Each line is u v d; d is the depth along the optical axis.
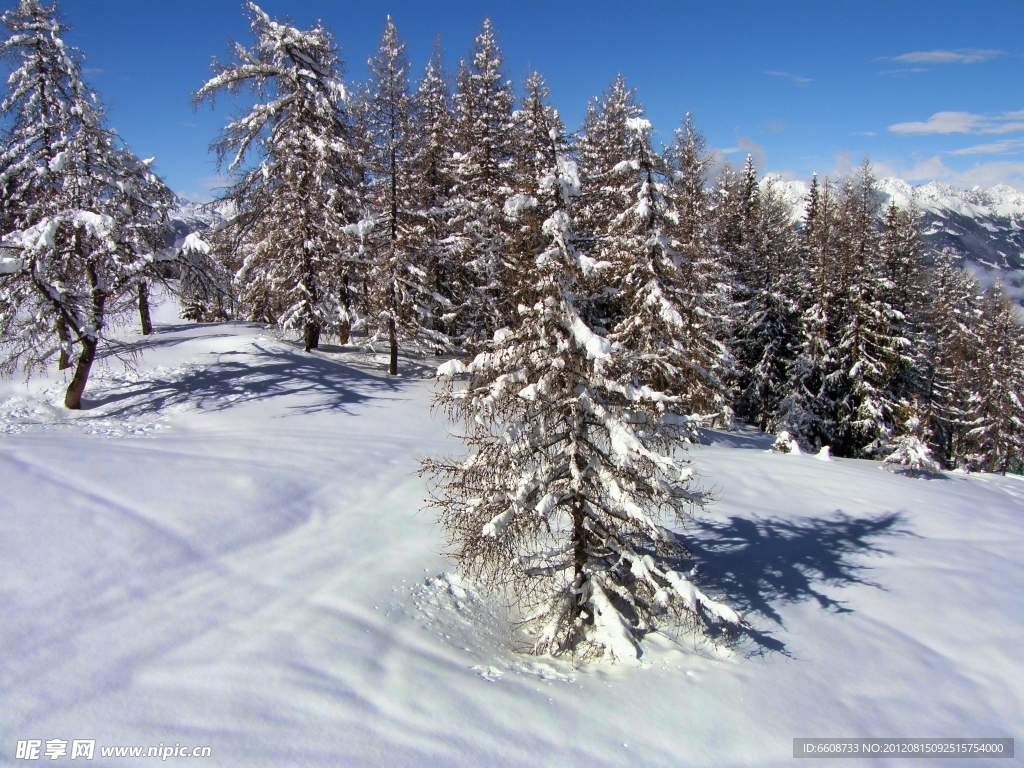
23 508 10.58
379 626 8.83
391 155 24.61
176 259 18.78
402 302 25.67
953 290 41.34
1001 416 36.56
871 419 30.61
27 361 18.14
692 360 20.11
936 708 8.47
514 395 8.30
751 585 11.90
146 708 6.38
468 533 8.84
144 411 18.73
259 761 5.70
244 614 8.68
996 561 14.15
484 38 28.50
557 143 8.98
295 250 24.47
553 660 8.90
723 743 7.13
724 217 32.81
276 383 21.95
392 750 6.10
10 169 18.48
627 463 8.19
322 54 24.33
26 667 6.87
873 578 12.66
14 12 18.45
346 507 13.13
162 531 10.71
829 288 31.83
